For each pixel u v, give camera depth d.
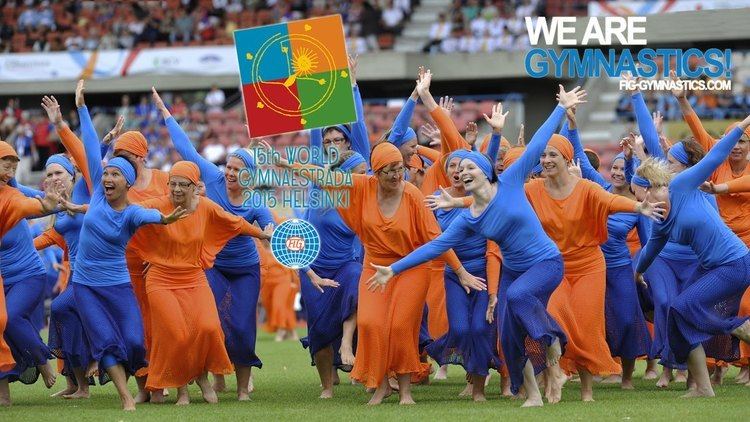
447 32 93.12
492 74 89.62
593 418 25.75
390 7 96.56
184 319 29.86
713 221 29.09
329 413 27.70
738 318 29.45
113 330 29.39
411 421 25.81
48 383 31.61
